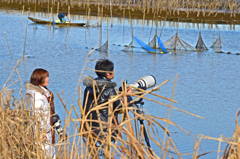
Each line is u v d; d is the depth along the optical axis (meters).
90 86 6.84
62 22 41.75
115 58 24.97
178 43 30.25
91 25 42.00
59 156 6.19
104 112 6.75
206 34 38.91
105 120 6.74
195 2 55.81
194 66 22.80
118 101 6.52
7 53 24.95
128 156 5.50
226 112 12.73
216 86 17.12
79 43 30.86
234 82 18.23
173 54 27.69
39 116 6.67
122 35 36.44
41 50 26.69
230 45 32.72
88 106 6.95
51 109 7.45
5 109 6.62
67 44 30.06
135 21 47.41
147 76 6.99
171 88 16.48
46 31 37.06
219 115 12.32
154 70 21.08
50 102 7.27
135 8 55.47
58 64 21.75
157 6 54.09
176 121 11.55
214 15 52.00
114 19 48.72
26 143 6.23
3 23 40.31
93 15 51.66
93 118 6.84
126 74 19.62
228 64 23.88
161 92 15.69
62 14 42.03
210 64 23.72
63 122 10.76
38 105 7.09
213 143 9.74
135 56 26.02
